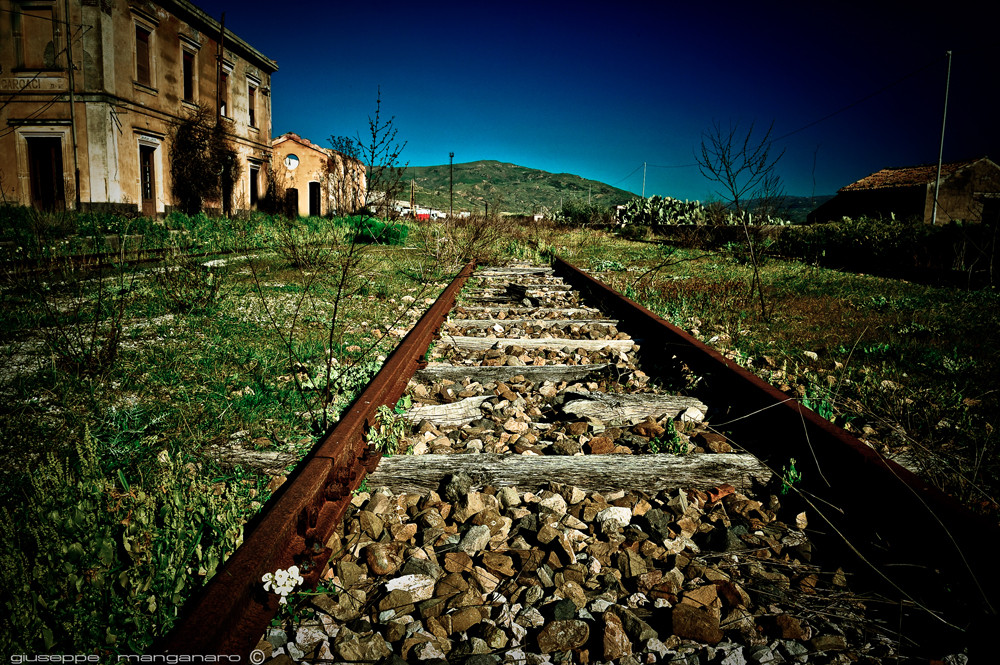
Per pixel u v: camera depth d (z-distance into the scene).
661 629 1.54
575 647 1.46
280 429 2.74
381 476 2.24
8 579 1.42
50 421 2.75
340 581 1.68
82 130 16.77
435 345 4.41
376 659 1.43
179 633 1.19
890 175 32.53
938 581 1.68
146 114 18.44
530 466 2.27
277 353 3.91
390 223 14.58
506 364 4.01
